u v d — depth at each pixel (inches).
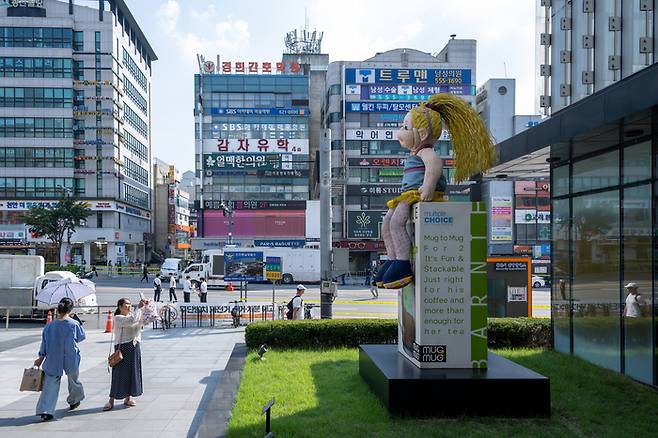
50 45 2068.2
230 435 230.7
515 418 262.2
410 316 310.8
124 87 2298.2
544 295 1291.8
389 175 1999.3
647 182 352.8
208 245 2026.3
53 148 2074.3
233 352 454.9
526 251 1893.5
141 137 2608.3
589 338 425.1
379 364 301.1
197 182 2075.5
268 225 2065.7
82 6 2100.1
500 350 459.8
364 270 1979.6
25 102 2064.5
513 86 1973.4
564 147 405.1
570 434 237.3
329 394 305.0
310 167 2267.5
